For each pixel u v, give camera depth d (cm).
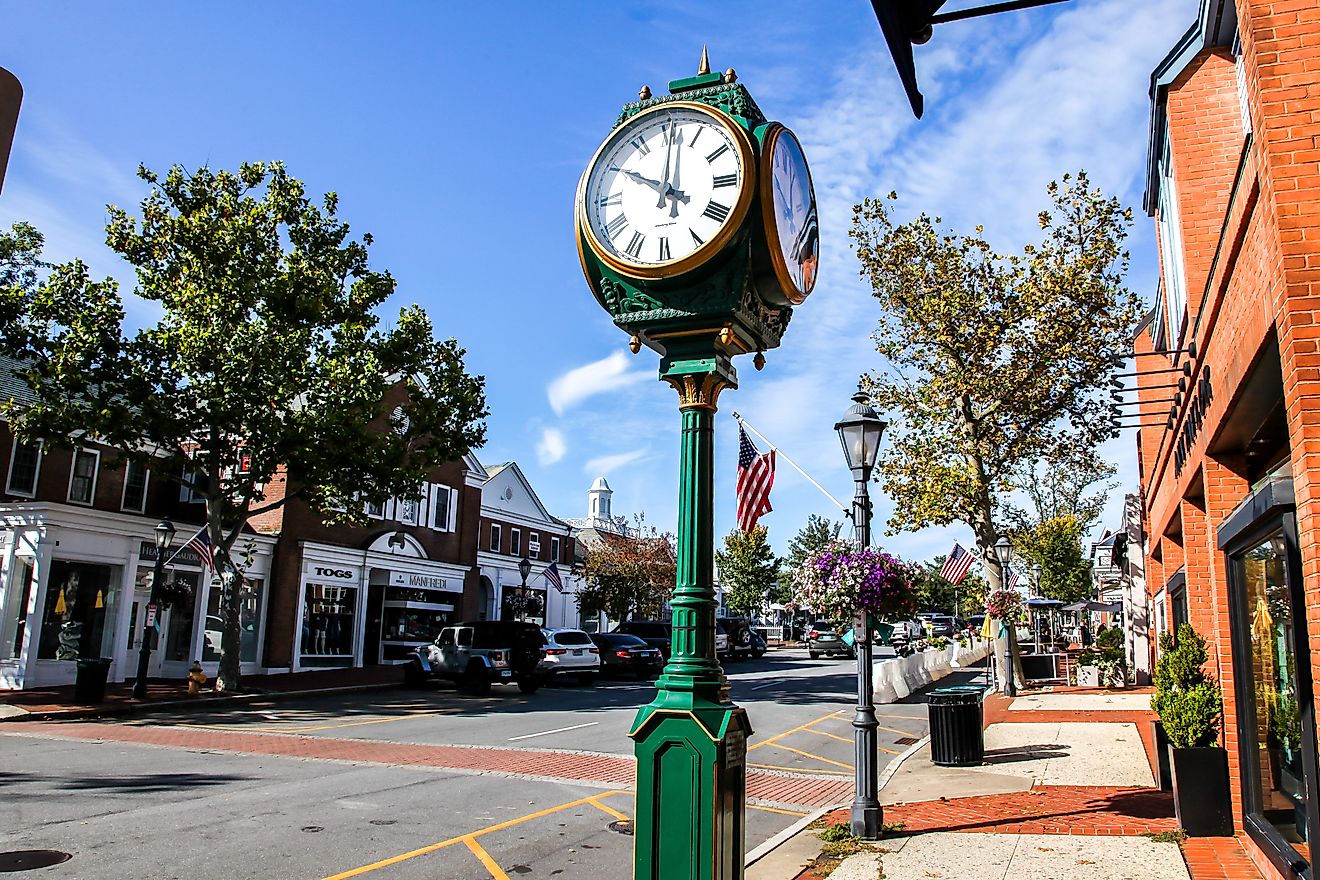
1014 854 740
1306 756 545
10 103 227
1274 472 825
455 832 856
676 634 389
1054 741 1428
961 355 2389
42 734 1593
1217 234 973
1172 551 1603
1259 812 728
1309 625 461
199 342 2192
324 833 840
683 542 398
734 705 389
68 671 2372
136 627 2620
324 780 1122
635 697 2459
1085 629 4653
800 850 784
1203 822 785
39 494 2472
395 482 2494
